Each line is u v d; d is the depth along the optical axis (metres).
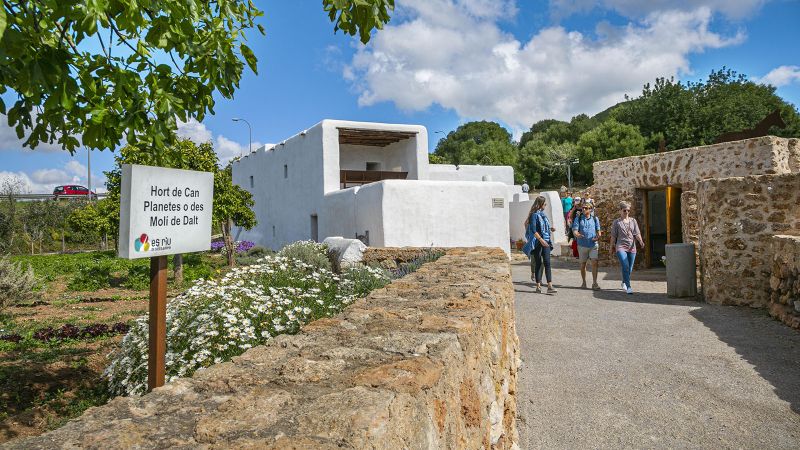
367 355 1.71
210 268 15.95
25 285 9.14
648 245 12.48
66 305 9.91
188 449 1.09
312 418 1.19
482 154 58.34
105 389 4.69
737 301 7.36
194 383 1.52
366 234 13.20
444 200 12.66
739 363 4.82
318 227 16.83
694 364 4.85
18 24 2.42
